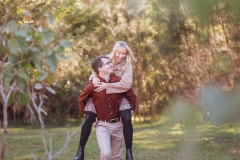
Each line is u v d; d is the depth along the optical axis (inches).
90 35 444.1
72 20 446.9
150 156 261.1
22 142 336.8
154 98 432.1
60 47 89.0
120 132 174.1
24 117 475.2
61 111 500.7
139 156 266.1
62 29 92.2
